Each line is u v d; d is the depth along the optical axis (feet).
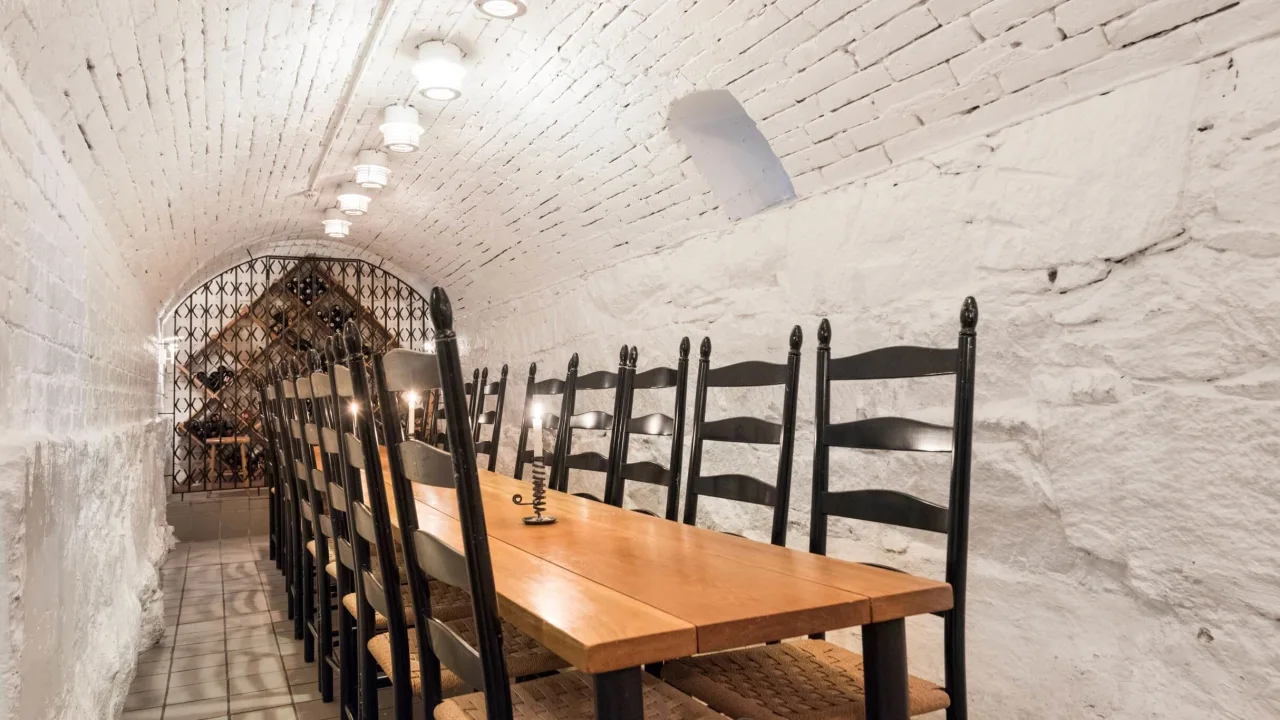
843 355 9.98
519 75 12.00
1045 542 7.49
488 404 22.90
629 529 7.42
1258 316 5.96
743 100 10.32
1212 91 6.33
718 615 4.49
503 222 17.99
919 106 8.63
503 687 4.53
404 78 12.21
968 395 6.00
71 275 9.24
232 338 27.32
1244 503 6.01
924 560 8.70
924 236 8.89
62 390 8.65
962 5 7.55
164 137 11.62
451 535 7.13
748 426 8.14
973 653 8.12
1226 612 6.11
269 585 17.44
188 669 12.00
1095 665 7.03
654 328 14.33
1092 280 7.15
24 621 5.77
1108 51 6.95
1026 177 7.79
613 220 14.79
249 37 9.84
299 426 10.79
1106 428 6.97
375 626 8.20
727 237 12.30
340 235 20.89
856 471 9.61
